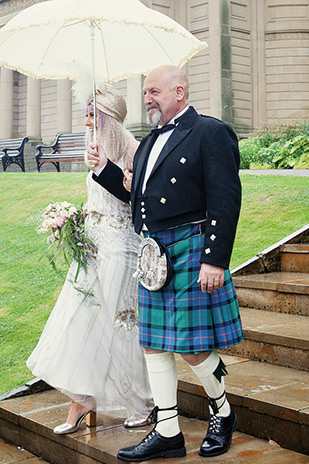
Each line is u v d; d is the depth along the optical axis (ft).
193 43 9.80
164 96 8.86
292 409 9.07
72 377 9.94
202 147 8.45
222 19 47.26
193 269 8.53
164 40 10.77
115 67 11.50
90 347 10.05
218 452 8.86
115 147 10.38
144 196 8.86
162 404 8.88
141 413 10.52
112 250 10.21
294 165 36.96
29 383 12.86
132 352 10.36
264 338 12.05
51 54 11.18
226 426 9.05
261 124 45.44
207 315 8.50
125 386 10.24
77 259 10.12
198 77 49.26
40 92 62.18
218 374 8.81
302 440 8.96
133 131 47.32
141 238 10.52
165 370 8.89
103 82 10.61
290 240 17.06
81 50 11.27
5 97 65.67
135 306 10.48
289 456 8.78
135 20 8.80
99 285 10.23
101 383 10.06
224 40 47.39
